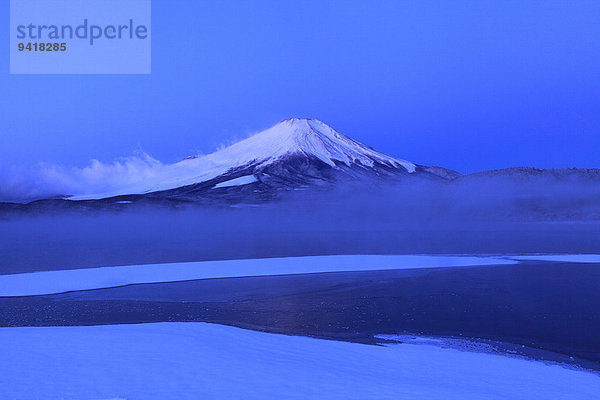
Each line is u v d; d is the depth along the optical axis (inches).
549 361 437.7
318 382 326.0
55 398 279.3
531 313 645.9
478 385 346.0
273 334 510.3
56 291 847.1
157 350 404.8
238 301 746.8
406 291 833.5
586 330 553.3
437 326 576.1
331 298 770.2
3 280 960.3
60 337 452.1
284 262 1284.4
